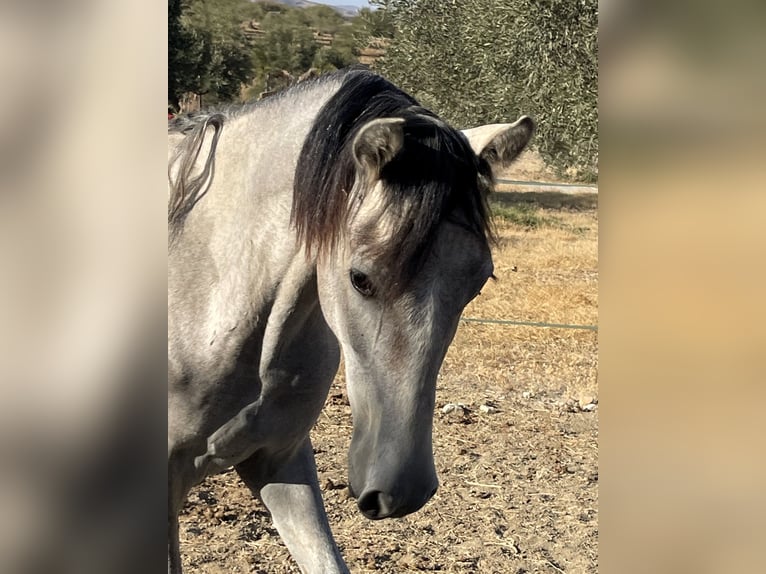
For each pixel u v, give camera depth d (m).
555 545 3.51
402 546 3.43
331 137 1.73
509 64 10.73
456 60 12.63
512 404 5.36
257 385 2.03
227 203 2.04
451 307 1.58
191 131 2.19
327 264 1.75
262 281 1.95
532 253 10.32
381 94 1.77
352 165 1.67
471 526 3.65
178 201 2.11
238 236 2.00
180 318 2.04
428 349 1.55
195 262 2.05
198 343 2.01
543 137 10.49
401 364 1.56
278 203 1.93
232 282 1.99
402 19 13.41
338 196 1.67
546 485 4.11
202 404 2.03
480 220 1.61
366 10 16.95
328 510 3.73
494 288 8.53
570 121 10.10
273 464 2.20
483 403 5.36
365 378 1.64
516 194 14.88
